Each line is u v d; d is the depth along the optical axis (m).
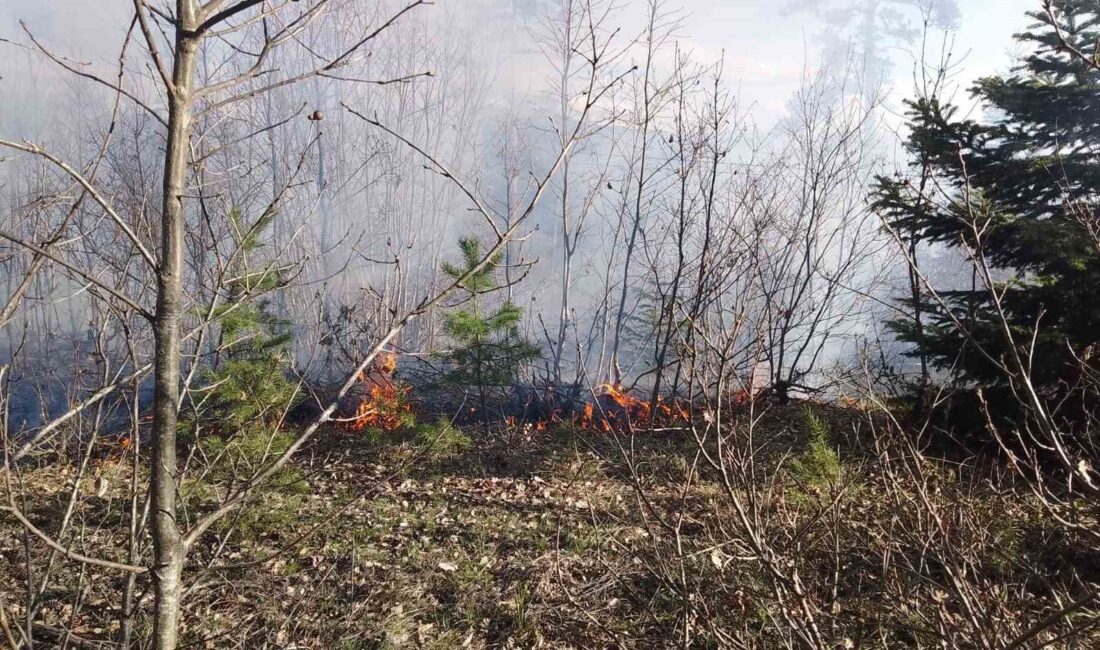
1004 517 4.42
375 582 5.27
